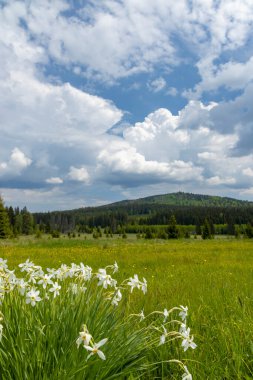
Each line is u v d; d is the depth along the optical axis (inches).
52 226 5807.1
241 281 343.3
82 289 144.0
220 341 149.0
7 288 130.7
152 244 1272.1
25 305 128.6
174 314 177.9
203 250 888.3
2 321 115.2
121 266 523.2
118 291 134.4
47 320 119.0
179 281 352.8
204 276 399.5
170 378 124.9
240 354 131.6
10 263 530.0
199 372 123.4
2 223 2351.1
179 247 1016.2
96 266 519.8
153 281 357.4
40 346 107.3
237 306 209.3
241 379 123.1
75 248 940.6
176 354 132.7
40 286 158.6
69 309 124.6
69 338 111.9
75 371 97.6
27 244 1097.4
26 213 4276.6
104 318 127.2
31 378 97.7
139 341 124.0
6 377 100.3
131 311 182.5
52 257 650.2
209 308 208.7
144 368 116.0
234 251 837.8
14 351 101.3
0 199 2385.6
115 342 118.5
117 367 114.2
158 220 7544.3
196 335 155.2
